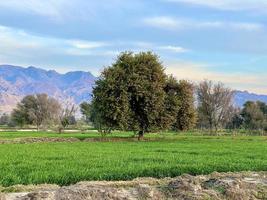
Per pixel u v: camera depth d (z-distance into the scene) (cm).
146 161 3447
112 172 2634
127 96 7962
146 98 8044
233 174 2786
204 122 14662
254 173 2905
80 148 5225
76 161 3334
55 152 4397
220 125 14500
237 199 2116
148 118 8131
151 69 8200
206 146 6175
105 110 7969
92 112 8781
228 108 14138
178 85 8600
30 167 2842
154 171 2808
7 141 6906
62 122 15400
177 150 5084
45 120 18475
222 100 13862
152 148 5441
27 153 4197
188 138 9269
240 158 3944
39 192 1897
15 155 3912
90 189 2009
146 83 8069
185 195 2062
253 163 3450
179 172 2850
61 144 6288
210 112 13875
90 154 4144
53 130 14275
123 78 8050
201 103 13900
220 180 2336
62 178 2397
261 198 2181
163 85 8400
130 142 7231
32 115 18475
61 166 2908
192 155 4247
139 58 8175
